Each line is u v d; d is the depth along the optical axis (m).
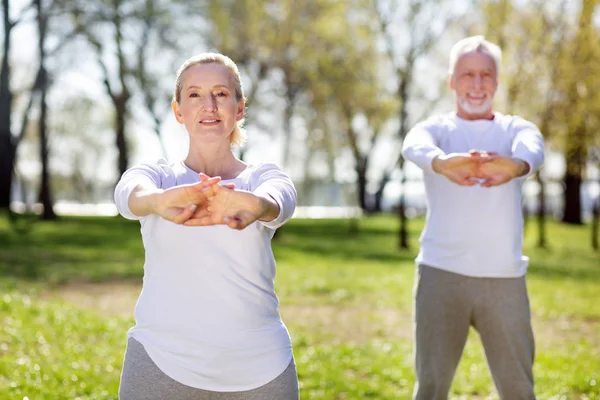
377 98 23.06
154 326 2.34
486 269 3.49
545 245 21.42
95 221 28.50
